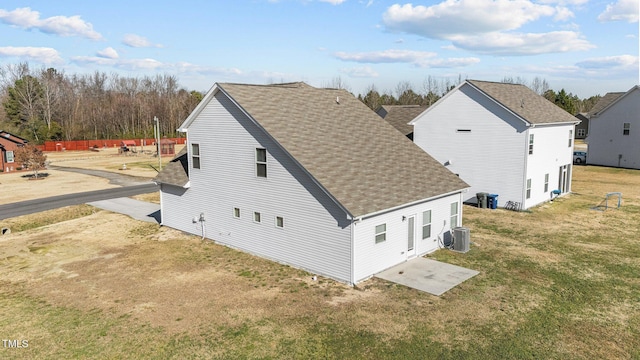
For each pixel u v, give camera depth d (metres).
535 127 25.98
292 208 16.34
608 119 45.47
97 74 123.69
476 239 20.02
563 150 30.02
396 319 12.04
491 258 17.28
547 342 10.77
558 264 16.47
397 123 38.19
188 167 21.11
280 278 15.39
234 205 18.91
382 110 49.06
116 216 25.84
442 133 29.06
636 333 11.23
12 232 23.61
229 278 15.45
